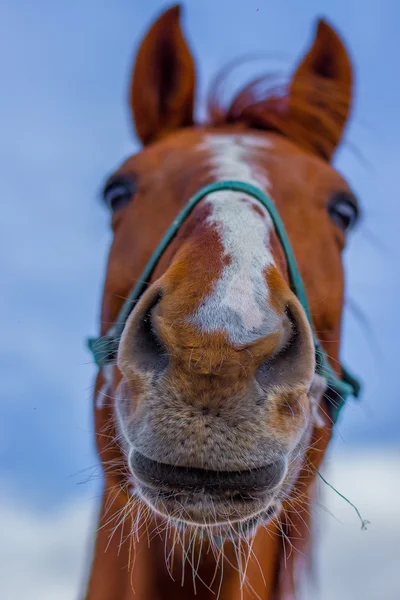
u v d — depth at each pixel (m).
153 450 1.41
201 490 1.43
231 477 1.42
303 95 2.89
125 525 2.18
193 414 1.39
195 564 2.04
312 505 2.20
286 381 1.50
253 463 1.40
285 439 1.46
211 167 2.16
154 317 1.52
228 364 1.37
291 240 2.13
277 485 1.47
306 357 1.56
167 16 2.84
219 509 1.44
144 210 2.25
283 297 1.55
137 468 1.48
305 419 1.56
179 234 1.85
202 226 1.71
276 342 1.47
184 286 1.49
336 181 2.42
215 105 3.03
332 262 2.26
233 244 1.60
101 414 2.04
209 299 1.44
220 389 1.38
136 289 2.01
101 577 2.26
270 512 1.68
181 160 2.30
